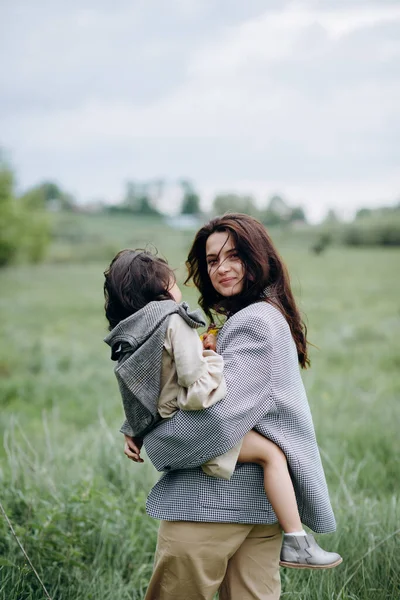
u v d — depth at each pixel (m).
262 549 2.58
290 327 2.72
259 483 2.50
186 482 2.49
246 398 2.42
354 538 3.49
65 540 3.39
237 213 2.76
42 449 5.33
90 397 8.51
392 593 3.16
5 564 3.11
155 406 2.43
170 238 46.72
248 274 2.66
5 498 3.94
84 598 3.19
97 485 4.06
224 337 2.58
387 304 19.36
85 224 59.25
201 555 2.46
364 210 42.28
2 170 37.78
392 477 4.94
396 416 6.41
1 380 9.99
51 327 17.17
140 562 3.59
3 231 37.31
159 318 2.42
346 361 10.84
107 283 2.58
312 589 3.17
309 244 37.59
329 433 5.82
